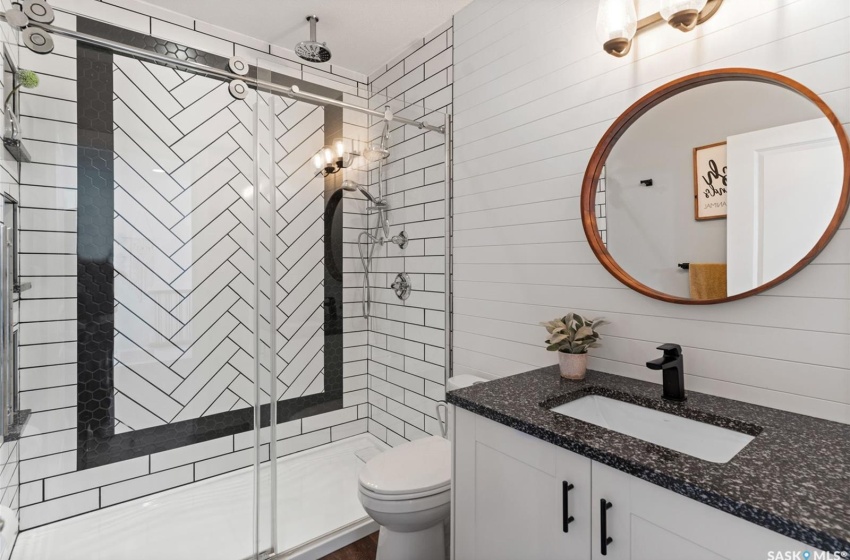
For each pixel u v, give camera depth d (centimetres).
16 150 171
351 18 227
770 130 116
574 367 147
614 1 133
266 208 207
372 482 154
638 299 146
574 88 164
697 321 132
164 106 220
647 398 126
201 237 232
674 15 120
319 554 183
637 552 88
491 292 201
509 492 116
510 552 116
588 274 161
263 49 253
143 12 215
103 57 204
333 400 234
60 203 196
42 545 186
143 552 184
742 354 122
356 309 242
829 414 107
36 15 170
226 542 192
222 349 240
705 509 78
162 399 223
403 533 159
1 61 157
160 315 222
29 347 190
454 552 135
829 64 106
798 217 111
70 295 199
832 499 72
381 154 237
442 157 223
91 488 205
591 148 159
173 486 227
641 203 143
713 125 127
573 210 165
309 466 221
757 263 118
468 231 212
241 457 246
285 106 218
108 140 207
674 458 88
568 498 101
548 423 107
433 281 227
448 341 221
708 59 127
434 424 223
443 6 216
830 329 107
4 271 155
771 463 85
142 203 216
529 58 182
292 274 220
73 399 201
